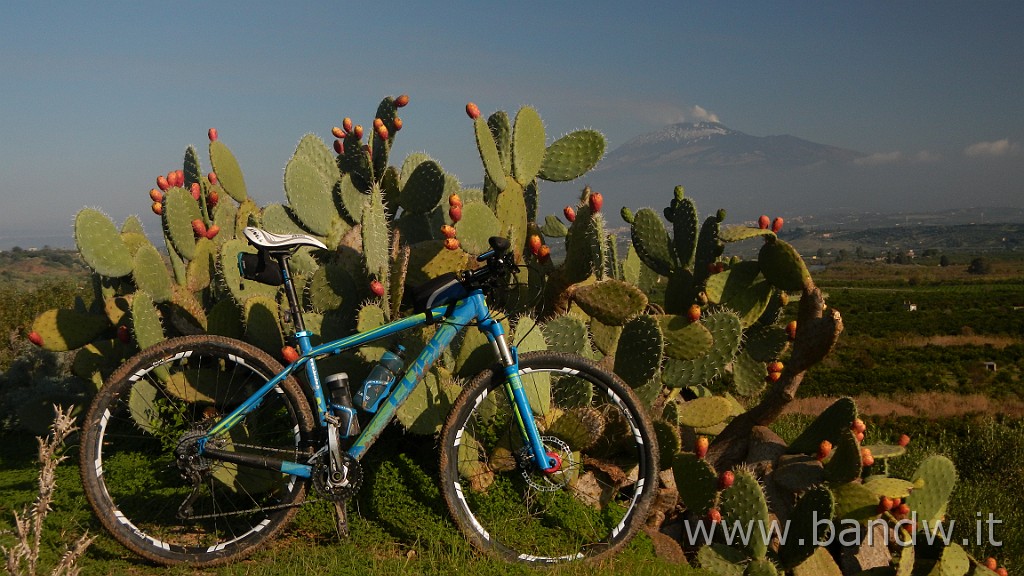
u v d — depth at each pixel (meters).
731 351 4.88
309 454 3.42
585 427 4.07
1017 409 35.75
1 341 11.40
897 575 4.57
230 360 3.49
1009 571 7.50
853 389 44.75
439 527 3.77
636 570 3.75
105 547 3.47
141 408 4.51
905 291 154.38
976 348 67.12
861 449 4.71
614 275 6.20
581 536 3.92
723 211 5.57
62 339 5.24
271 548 3.58
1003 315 97.00
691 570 4.01
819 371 50.88
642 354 4.44
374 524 3.83
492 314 3.69
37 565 3.19
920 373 50.56
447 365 4.29
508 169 5.96
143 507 3.82
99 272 4.88
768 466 4.94
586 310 4.68
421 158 6.14
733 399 6.14
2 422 6.10
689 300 5.83
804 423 10.46
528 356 3.66
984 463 10.35
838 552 4.78
